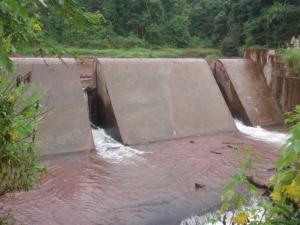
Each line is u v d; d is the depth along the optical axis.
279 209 1.85
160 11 36.56
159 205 6.46
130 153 9.43
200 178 7.74
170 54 30.80
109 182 7.46
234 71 13.98
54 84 10.01
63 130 9.35
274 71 14.21
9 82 2.83
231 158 9.04
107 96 10.91
